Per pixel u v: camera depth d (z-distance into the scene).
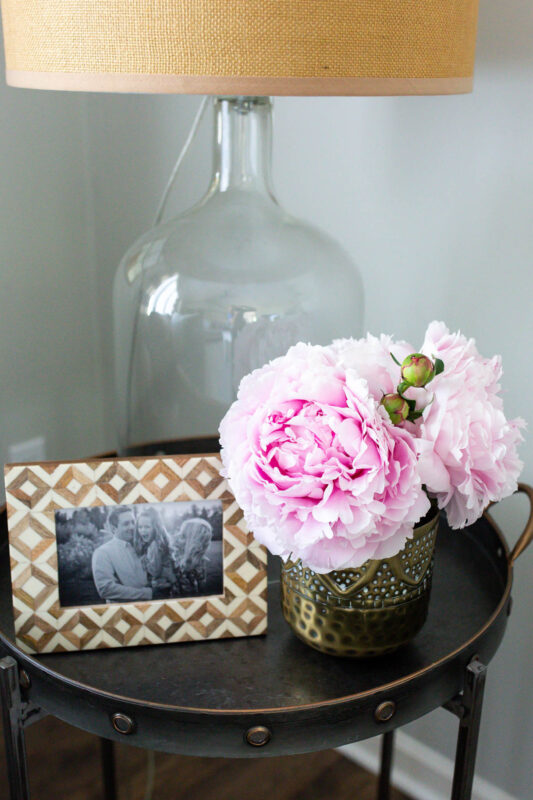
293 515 0.64
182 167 1.29
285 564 0.75
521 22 0.92
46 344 1.42
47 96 1.31
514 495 1.08
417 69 0.67
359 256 1.15
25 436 1.43
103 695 0.68
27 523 0.74
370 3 0.62
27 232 1.34
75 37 0.64
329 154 1.13
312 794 1.29
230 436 0.68
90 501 0.74
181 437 1.03
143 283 0.95
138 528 0.76
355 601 0.71
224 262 0.93
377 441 0.61
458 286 1.07
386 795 1.21
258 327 0.93
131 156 1.36
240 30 0.60
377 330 1.17
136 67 0.63
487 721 1.20
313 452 0.62
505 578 0.83
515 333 1.03
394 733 1.18
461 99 0.99
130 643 0.78
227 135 0.90
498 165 0.98
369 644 0.73
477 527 0.94
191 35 0.61
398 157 1.07
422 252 1.09
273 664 0.75
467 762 0.76
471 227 1.03
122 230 1.41
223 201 0.93
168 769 1.33
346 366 0.66
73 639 0.77
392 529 0.64
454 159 1.02
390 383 0.67
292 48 0.61
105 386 1.54
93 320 1.50
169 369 0.98
